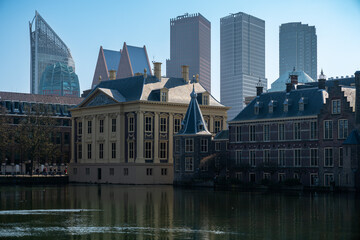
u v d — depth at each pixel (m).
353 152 84.25
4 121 131.62
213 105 130.25
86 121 133.75
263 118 100.31
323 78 96.19
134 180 119.12
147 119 120.94
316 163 91.81
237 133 105.12
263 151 100.31
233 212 54.66
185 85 132.00
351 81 119.44
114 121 125.81
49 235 41.75
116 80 133.88
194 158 109.06
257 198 71.06
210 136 109.81
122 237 40.84
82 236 41.28
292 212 54.12
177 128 125.00
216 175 106.69
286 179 91.50
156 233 42.44
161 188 99.94
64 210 57.88
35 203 66.12
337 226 45.03
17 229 44.59
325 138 90.12
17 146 142.62
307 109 95.00
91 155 132.00
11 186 111.88
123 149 124.00
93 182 130.00
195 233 42.34
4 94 156.88
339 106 88.25
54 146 136.12
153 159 121.38
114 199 71.62
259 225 45.97
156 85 126.12
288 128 96.50
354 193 80.44
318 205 60.38
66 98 167.88
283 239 39.56
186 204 63.31
